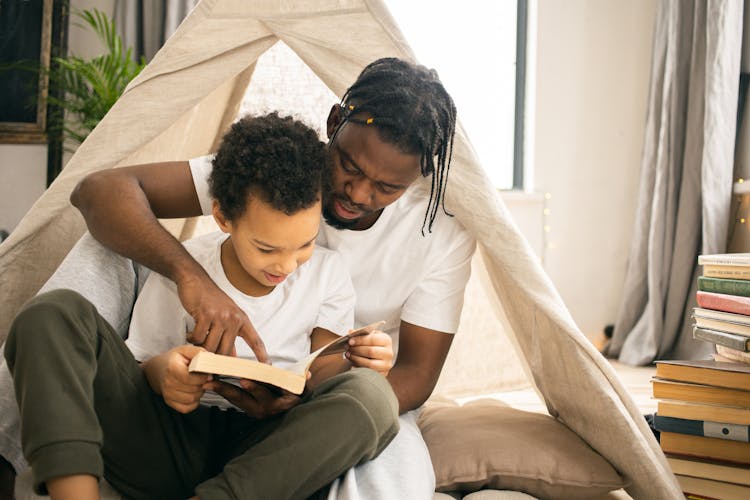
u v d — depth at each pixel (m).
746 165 2.88
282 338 1.07
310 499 0.94
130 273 1.17
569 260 3.46
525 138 3.63
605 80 3.46
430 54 3.66
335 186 1.07
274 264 0.97
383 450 1.00
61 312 0.80
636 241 3.19
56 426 0.74
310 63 1.31
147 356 1.04
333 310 1.14
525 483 1.18
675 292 2.97
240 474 0.84
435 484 1.15
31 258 1.32
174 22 3.21
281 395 0.95
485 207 1.22
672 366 1.28
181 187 1.14
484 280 1.51
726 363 1.30
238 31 1.34
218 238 1.13
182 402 0.87
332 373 1.09
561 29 3.48
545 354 1.27
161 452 0.92
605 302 3.46
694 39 2.94
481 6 3.65
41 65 3.29
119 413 0.87
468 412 1.42
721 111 2.82
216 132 1.70
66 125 3.32
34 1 3.31
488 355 2.01
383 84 1.06
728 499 1.21
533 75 3.52
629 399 1.19
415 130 1.02
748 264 1.33
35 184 3.32
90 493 0.74
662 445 1.27
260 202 0.92
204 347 0.95
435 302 1.25
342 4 1.33
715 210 2.83
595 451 1.24
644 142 3.21
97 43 3.35
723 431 1.22
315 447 0.86
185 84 1.33
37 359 0.77
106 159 1.30
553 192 3.48
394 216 1.26
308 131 1.00
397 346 1.34
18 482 1.00
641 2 3.44
